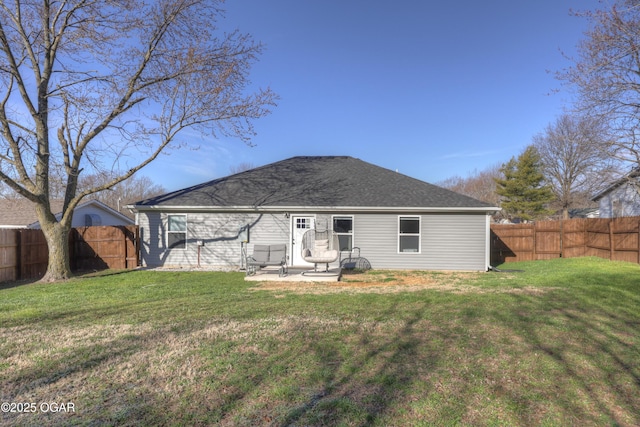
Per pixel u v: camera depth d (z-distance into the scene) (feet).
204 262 46.65
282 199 46.68
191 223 46.91
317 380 11.53
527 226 54.75
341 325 17.72
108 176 40.16
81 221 70.33
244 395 10.58
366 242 44.91
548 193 105.91
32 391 11.01
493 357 13.50
